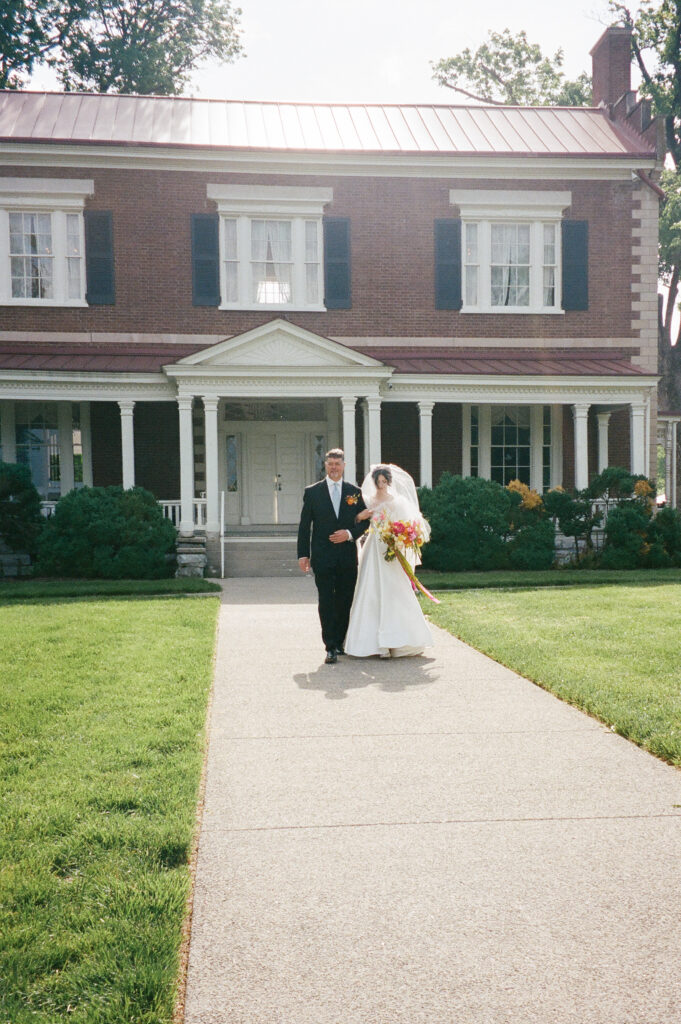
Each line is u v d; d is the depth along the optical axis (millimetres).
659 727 5535
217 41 36156
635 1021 2662
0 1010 2662
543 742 5465
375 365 17594
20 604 12383
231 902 3436
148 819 4172
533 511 17422
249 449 20984
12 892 3410
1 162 19172
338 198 20078
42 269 19500
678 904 3371
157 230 19625
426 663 8031
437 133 21516
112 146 19250
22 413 19875
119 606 12008
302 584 15742
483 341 20438
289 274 20094
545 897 3439
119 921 3189
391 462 20672
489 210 20297
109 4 34031
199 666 7766
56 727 5773
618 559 17203
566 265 20500
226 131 20938
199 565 16844
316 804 4453
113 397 17719
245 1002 2785
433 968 2955
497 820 4219
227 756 5254
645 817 4230
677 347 42688
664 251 40188
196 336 19750
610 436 21078
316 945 3113
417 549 8453
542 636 8977
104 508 16344
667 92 38000
